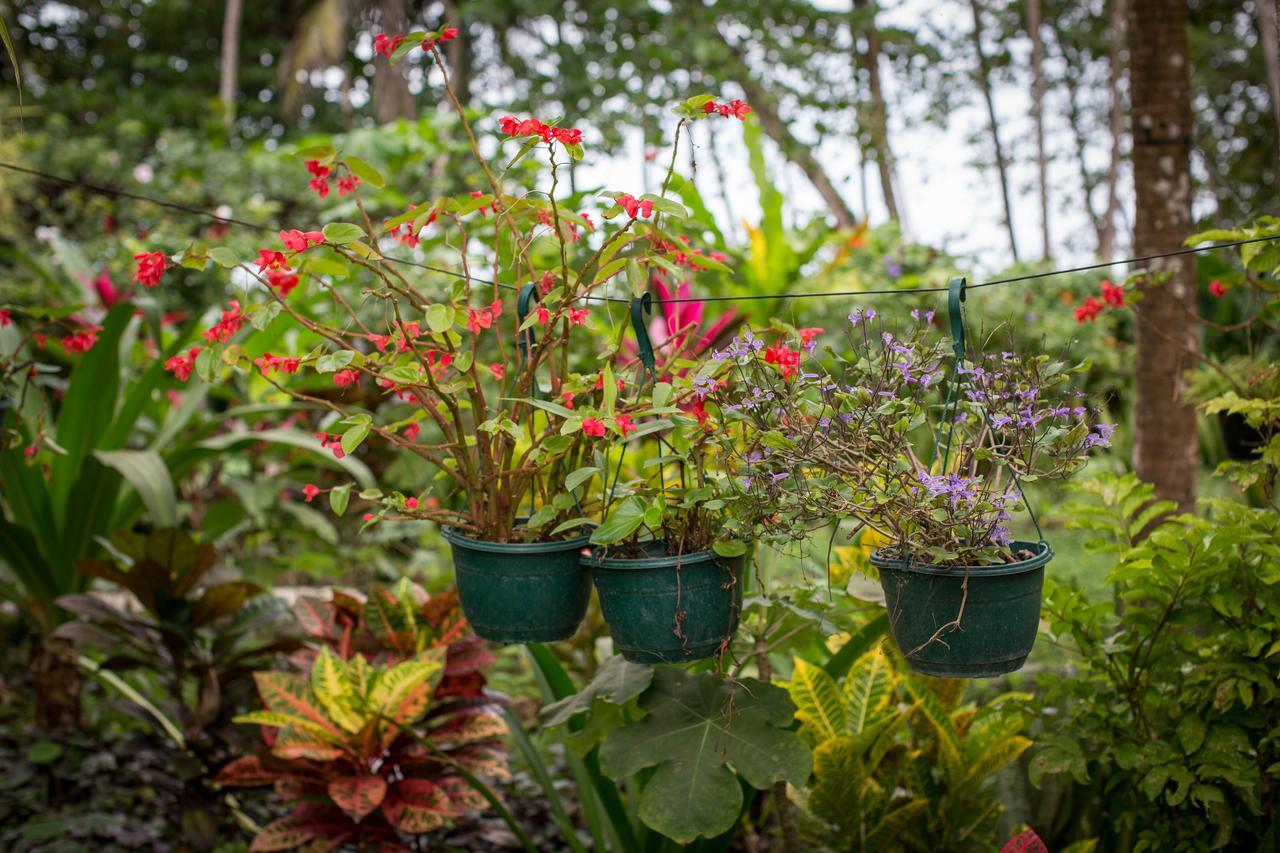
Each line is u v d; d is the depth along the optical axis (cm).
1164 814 228
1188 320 324
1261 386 241
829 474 178
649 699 218
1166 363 322
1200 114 1442
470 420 394
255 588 321
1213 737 212
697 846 241
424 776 272
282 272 192
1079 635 230
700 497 178
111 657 313
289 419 514
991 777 269
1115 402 659
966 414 183
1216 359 358
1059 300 806
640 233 200
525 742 280
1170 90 321
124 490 380
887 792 255
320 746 256
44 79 1505
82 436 345
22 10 1561
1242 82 1473
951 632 172
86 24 1608
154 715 313
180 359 197
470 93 1633
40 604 359
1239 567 215
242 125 1644
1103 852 245
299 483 512
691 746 208
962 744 254
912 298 709
